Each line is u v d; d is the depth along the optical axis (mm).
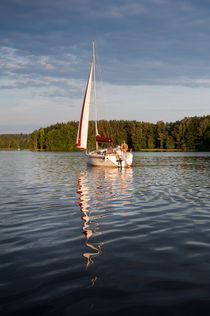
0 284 4047
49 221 7633
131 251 5336
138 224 7285
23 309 3426
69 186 14727
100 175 20609
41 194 12172
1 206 9656
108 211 8820
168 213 8516
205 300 3582
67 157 57250
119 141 117562
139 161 40469
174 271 4438
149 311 3365
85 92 29469
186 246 5590
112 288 3918
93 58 29859
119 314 3314
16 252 5312
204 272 4391
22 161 42031
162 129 115875
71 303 3553
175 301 3570
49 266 4668
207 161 39625
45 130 135875
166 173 21906
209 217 7984
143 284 4023
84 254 5199
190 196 11539
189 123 105062
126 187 14289
